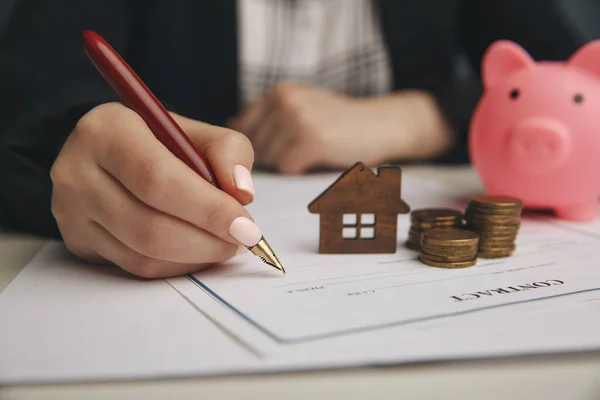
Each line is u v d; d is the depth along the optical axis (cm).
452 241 47
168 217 41
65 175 43
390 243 52
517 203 51
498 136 63
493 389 28
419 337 33
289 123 93
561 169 60
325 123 93
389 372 29
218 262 45
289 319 35
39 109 59
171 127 42
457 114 105
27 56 75
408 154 101
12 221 58
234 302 39
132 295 40
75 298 40
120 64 42
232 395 27
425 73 122
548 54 117
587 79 61
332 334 33
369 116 99
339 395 28
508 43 65
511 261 50
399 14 119
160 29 109
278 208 69
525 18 119
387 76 122
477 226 51
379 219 52
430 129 103
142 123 42
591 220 65
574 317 37
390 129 99
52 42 78
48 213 54
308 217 65
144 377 29
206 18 111
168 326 35
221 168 43
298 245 54
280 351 31
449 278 45
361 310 37
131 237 41
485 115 65
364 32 122
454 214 54
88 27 87
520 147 60
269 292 41
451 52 125
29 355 31
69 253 51
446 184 84
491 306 38
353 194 51
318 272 46
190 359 30
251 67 118
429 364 30
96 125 42
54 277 44
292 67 121
